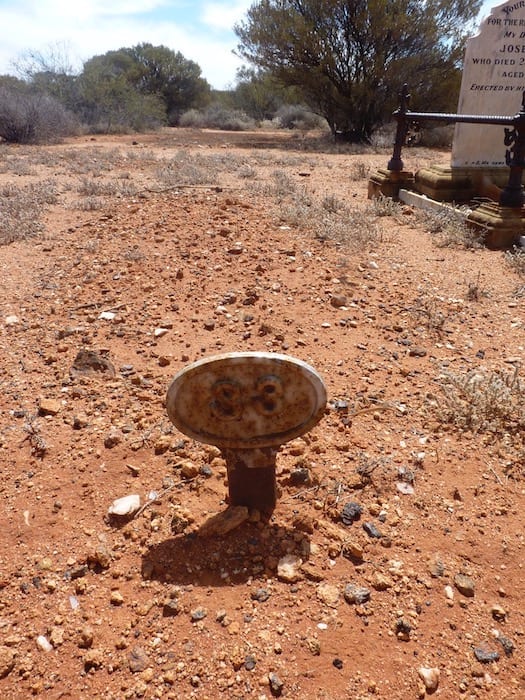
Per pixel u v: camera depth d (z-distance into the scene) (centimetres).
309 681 194
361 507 270
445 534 259
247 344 425
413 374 391
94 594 226
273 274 551
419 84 2081
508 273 584
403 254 637
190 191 880
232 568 235
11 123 1852
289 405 239
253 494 258
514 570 245
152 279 539
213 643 205
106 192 914
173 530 255
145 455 305
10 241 661
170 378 379
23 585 229
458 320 475
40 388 368
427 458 307
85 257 598
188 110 3409
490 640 214
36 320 468
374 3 1878
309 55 2047
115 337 436
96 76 2658
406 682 197
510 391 353
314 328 451
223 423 242
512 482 294
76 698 189
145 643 206
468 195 855
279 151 1748
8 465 296
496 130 852
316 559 240
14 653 202
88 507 271
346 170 1292
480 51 807
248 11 2116
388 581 231
